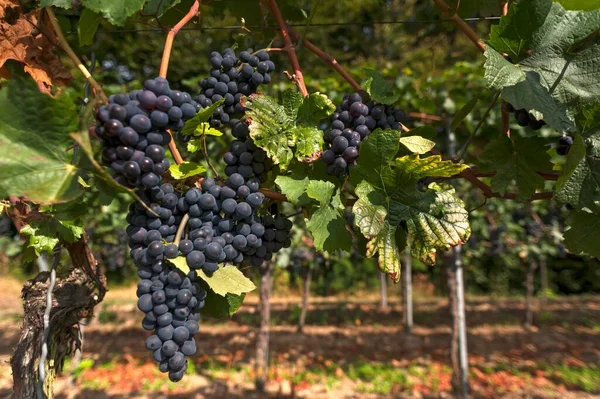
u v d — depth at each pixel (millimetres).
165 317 362
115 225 2414
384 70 1702
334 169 439
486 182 753
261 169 432
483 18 613
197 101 449
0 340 2707
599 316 3768
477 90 1676
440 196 417
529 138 502
